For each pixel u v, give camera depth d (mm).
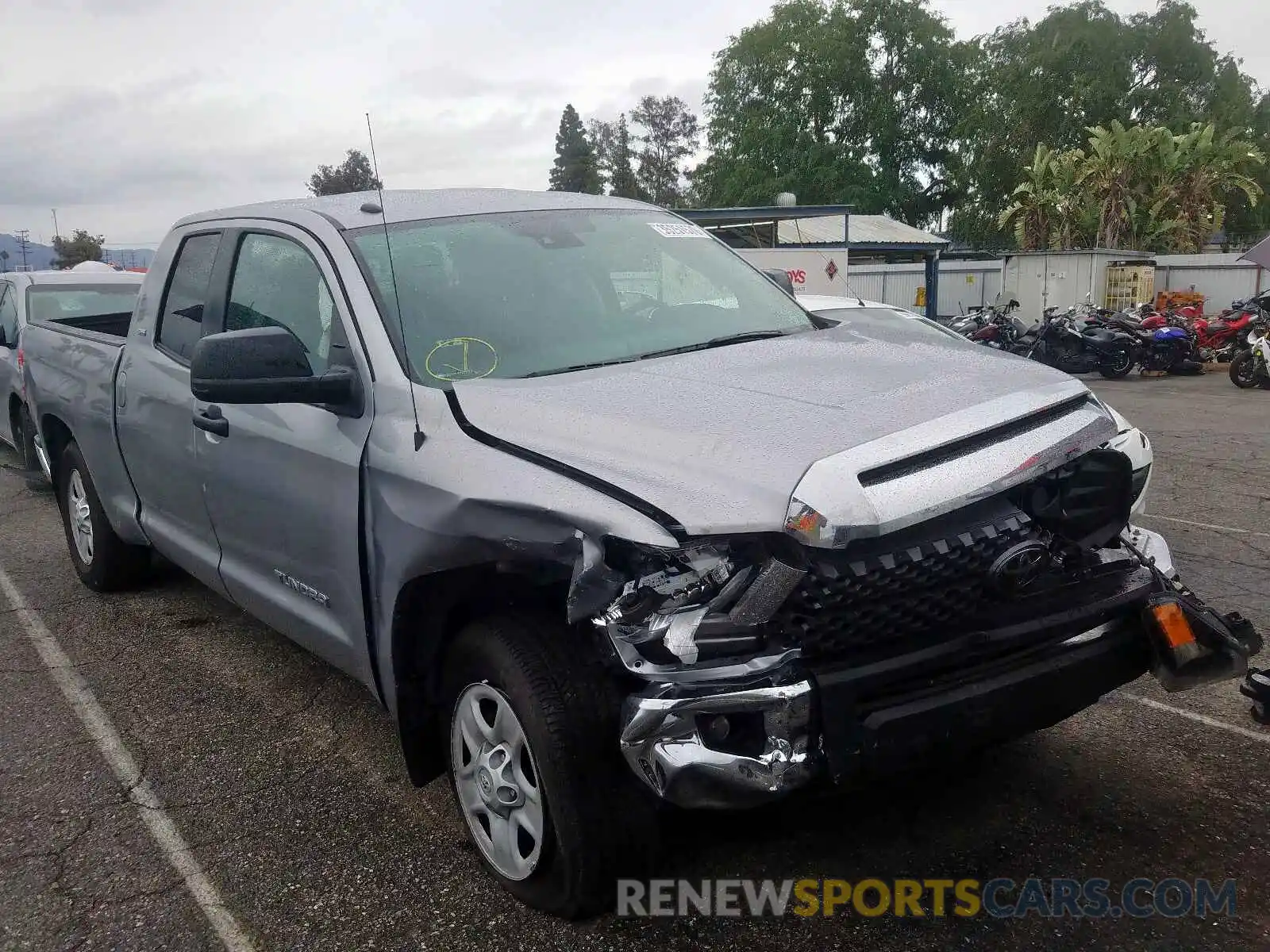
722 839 3131
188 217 4633
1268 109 43531
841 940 2680
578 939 2719
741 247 24781
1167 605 2740
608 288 3604
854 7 47594
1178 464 8891
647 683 2383
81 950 2783
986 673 2551
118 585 5762
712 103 50750
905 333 3596
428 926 2814
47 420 5879
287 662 4785
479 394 2936
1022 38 44438
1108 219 33688
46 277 8828
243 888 3039
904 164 49562
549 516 2467
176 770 3785
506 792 2764
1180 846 3020
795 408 2646
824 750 2363
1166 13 42156
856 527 2299
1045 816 3209
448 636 3033
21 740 4074
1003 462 2527
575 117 76562
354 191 4211
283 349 3066
